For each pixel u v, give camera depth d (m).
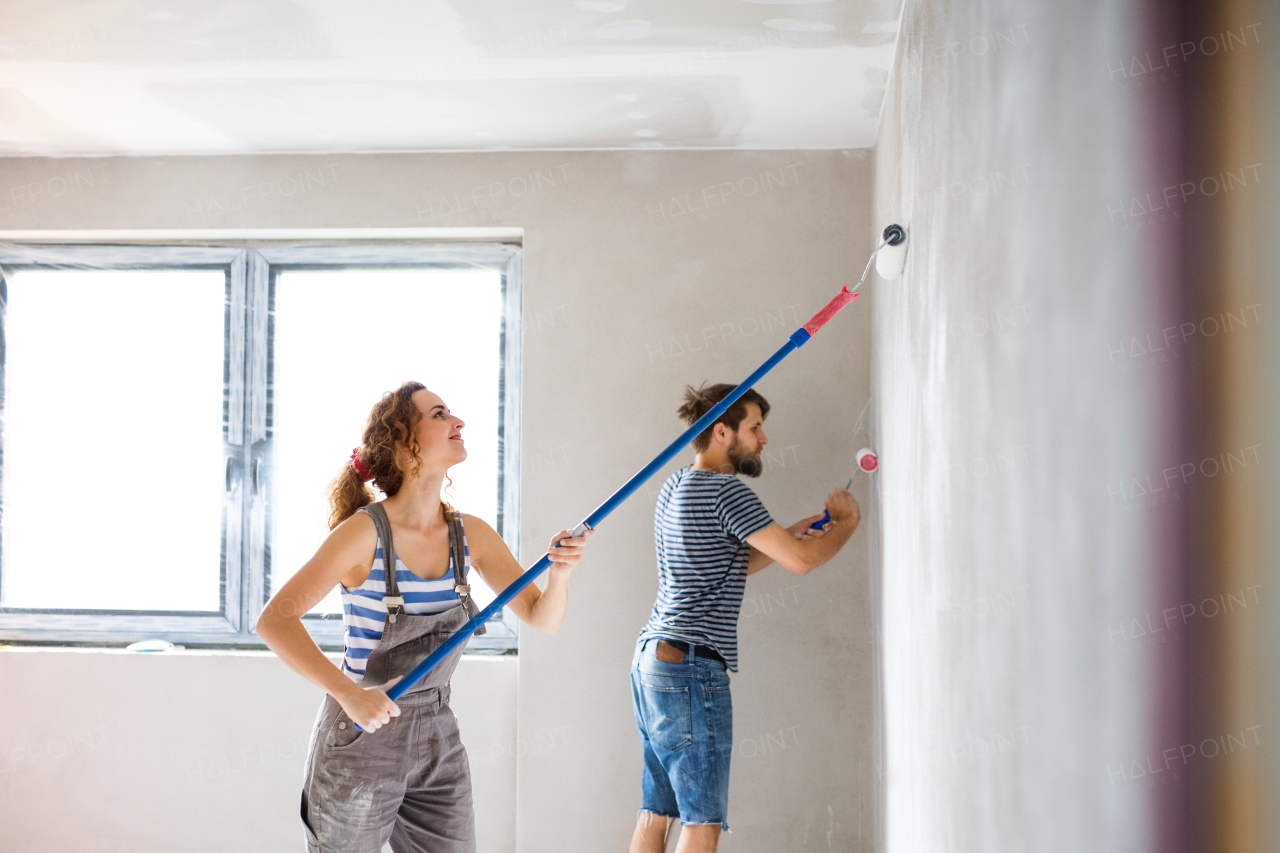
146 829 2.52
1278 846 0.56
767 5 1.74
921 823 1.46
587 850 2.41
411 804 1.66
